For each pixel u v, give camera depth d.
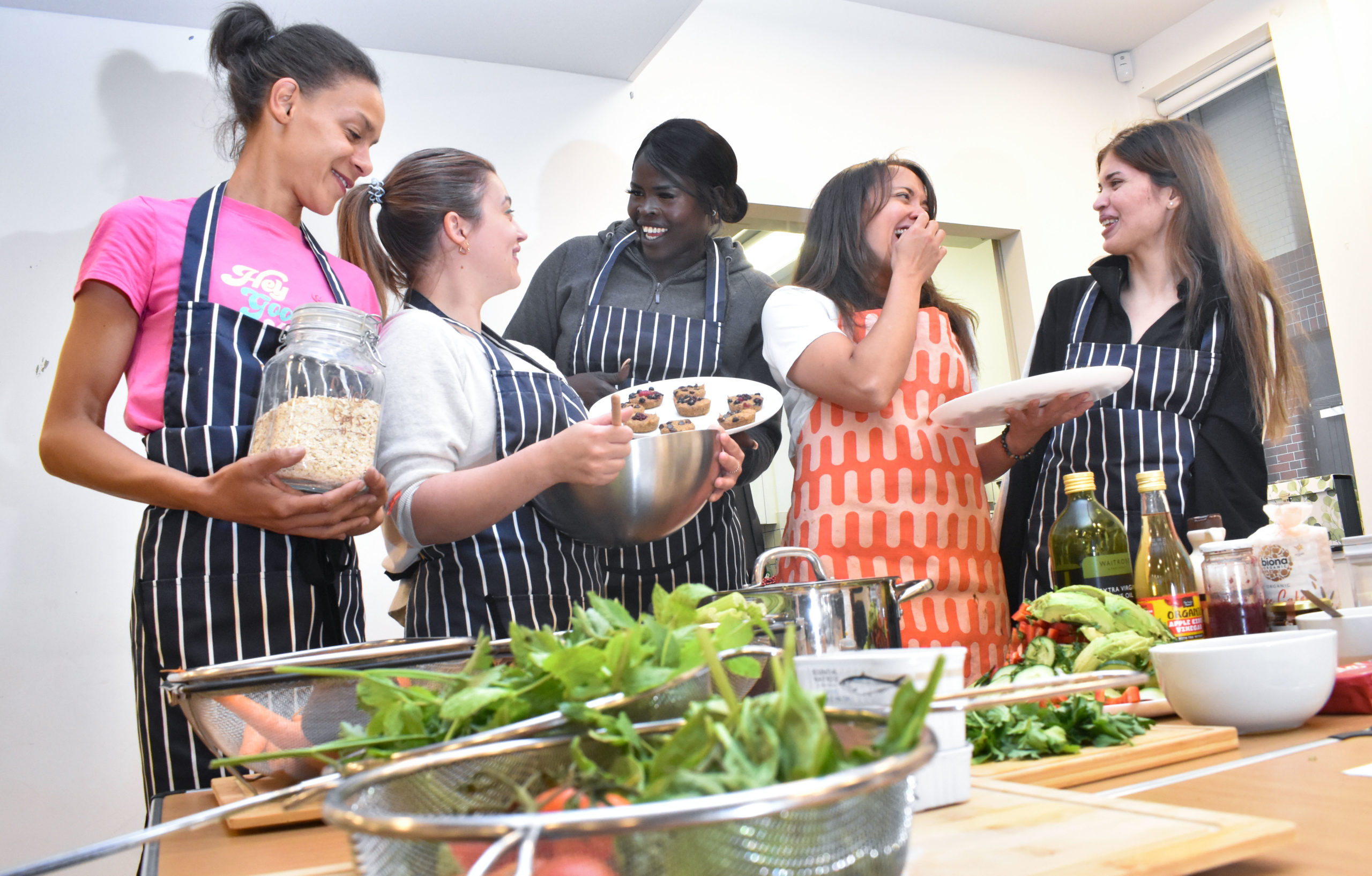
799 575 1.58
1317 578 1.15
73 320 1.12
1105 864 0.44
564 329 1.93
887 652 0.59
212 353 1.12
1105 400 1.70
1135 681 0.60
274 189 1.26
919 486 1.55
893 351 1.53
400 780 0.41
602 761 0.47
